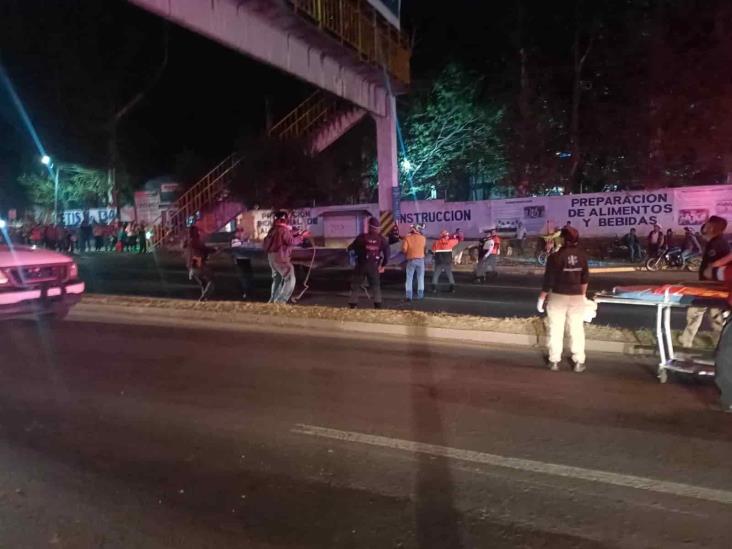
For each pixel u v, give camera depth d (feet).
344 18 63.26
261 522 13.80
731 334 20.68
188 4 44.14
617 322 37.17
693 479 15.78
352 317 34.71
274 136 109.40
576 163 100.01
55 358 28.19
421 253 46.98
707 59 89.71
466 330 31.48
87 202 143.74
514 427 19.38
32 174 142.41
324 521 13.84
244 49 50.70
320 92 109.40
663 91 92.73
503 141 103.96
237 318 36.68
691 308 27.04
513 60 104.01
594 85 99.30
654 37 91.86
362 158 125.08
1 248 33.37
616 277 65.31
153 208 123.44
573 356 25.61
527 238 84.58
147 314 39.17
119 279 64.03
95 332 33.99
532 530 13.42
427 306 43.93
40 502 14.75
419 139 110.73
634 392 22.89
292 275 41.68
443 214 90.22
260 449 17.79
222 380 24.58
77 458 17.22
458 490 15.25
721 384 20.84
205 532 13.41
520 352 28.96
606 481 15.67
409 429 19.25
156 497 14.98
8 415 20.70
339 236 95.66
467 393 22.79
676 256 71.56
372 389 23.31
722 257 26.23
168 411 21.02
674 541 12.98
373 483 15.66
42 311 32.48
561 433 18.88
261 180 103.76
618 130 96.02
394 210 83.15
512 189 107.55
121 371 25.98
